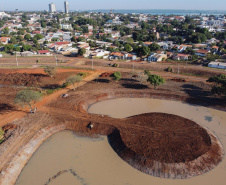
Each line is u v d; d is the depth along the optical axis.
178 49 148.75
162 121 56.41
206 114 63.88
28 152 45.88
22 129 52.31
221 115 63.09
